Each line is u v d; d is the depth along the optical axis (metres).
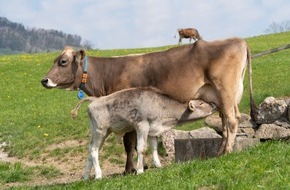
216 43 12.73
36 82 34.16
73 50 13.69
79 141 19.75
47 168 17.20
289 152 10.31
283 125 16.38
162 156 16.83
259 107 16.89
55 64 13.65
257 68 29.30
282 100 16.80
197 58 12.64
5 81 34.62
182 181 9.60
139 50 44.97
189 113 12.48
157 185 9.68
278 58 33.22
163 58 12.96
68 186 11.39
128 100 12.19
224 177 9.31
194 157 13.99
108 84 13.45
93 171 16.59
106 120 12.29
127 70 13.21
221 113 13.09
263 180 8.96
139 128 12.10
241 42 12.78
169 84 12.83
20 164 17.66
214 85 12.59
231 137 12.55
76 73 13.62
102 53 43.47
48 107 26.55
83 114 23.30
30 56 45.62
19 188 12.88
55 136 20.66
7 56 46.72
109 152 18.06
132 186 10.01
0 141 20.98
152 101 12.16
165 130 12.41
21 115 25.02
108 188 10.28
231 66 12.55
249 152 10.87
